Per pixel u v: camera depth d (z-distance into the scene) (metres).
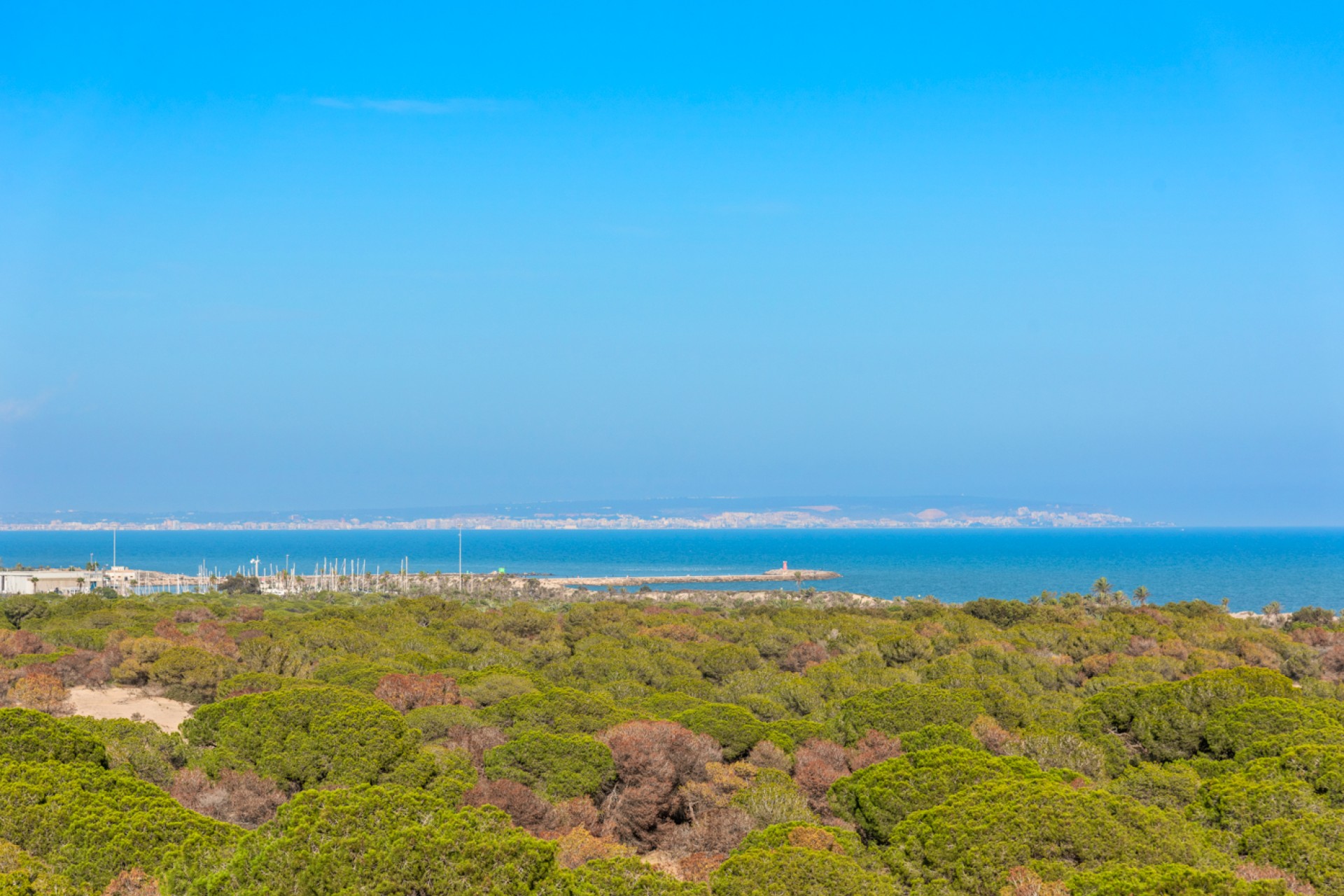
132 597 88.31
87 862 17.56
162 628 52.25
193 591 132.62
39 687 33.78
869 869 19.84
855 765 28.25
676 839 24.25
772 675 43.72
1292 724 30.33
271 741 26.89
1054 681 44.84
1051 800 20.45
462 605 77.56
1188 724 31.52
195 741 28.48
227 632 55.16
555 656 49.56
